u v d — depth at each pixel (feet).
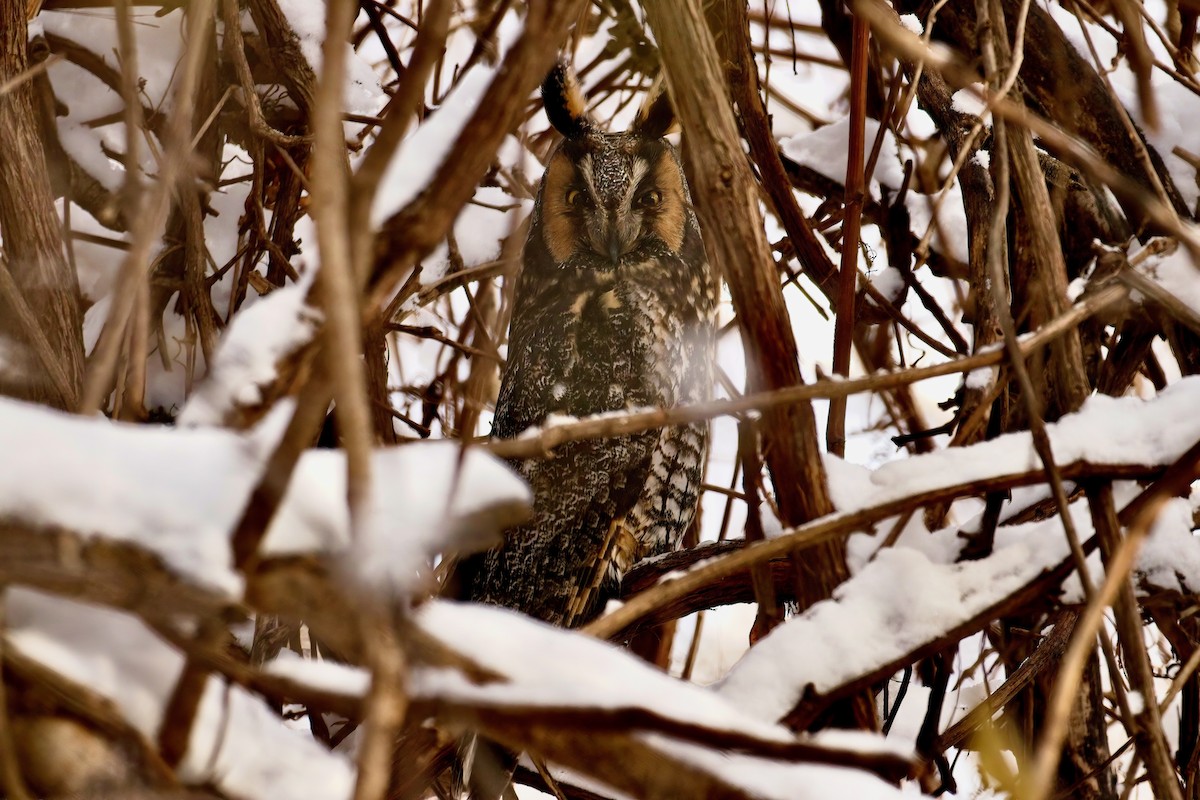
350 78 21.93
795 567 13.29
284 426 7.72
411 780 14.94
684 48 11.96
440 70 22.29
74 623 8.05
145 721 7.96
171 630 7.47
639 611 11.40
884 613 12.61
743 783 8.30
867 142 23.95
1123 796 13.69
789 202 20.45
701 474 24.11
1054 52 18.74
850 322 17.02
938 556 13.28
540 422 23.16
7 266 15.66
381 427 19.79
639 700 7.87
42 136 19.94
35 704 7.79
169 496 7.34
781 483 13.00
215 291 21.07
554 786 15.26
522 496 8.17
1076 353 13.69
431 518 7.77
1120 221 18.62
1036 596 12.76
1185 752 16.30
